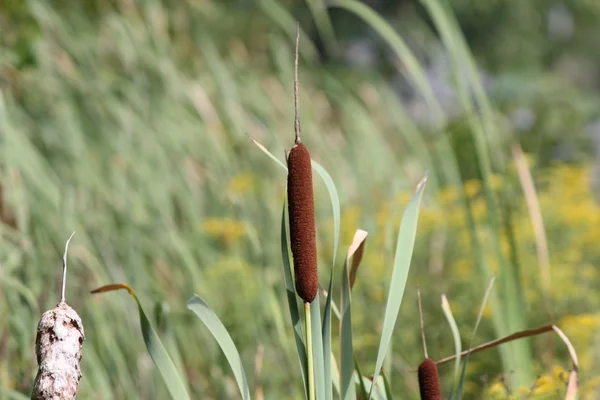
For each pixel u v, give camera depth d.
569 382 3.45
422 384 3.21
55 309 2.68
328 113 11.85
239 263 6.79
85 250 6.61
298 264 3.01
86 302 6.29
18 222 6.48
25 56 8.21
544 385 4.62
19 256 6.01
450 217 7.45
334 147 10.56
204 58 10.84
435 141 9.04
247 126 10.07
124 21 9.77
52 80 8.63
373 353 6.59
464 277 6.87
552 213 7.67
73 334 2.66
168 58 9.91
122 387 6.11
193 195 8.49
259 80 11.18
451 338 6.66
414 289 6.89
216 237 8.03
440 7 5.43
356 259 3.49
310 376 3.03
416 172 10.80
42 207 6.84
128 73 9.64
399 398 6.41
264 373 6.32
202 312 3.16
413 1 20.86
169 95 9.51
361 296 7.01
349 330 3.20
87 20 10.03
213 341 6.72
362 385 3.50
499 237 4.85
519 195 7.79
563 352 6.29
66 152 8.07
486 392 5.37
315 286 3.03
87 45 9.54
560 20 23.52
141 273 7.08
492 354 6.38
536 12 22.62
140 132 8.57
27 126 8.18
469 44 22.47
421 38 13.58
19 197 6.49
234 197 8.44
